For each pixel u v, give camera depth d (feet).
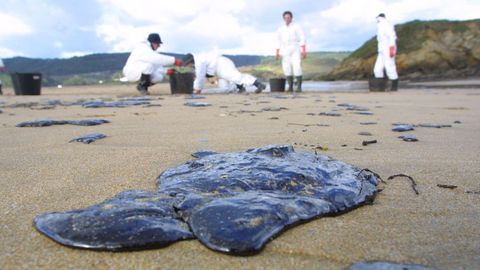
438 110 20.90
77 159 9.25
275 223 4.91
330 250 4.63
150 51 38.55
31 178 7.70
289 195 5.72
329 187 6.19
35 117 18.44
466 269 4.23
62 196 6.66
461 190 6.90
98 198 6.57
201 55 40.98
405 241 4.90
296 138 12.03
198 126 14.71
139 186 7.16
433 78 90.17
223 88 43.55
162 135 12.66
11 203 6.31
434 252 4.63
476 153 9.82
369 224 5.37
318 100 28.30
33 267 4.29
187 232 4.76
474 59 93.81
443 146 10.75
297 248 4.64
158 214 5.06
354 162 8.96
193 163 7.55
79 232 4.70
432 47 96.53
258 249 4.47
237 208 5.05
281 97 32.17
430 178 7.64
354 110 20.65
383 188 7.00
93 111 21.06
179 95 36.65
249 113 19.15
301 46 42.75
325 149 10.42
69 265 4.31
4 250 4.64
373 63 103.96
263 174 6.33
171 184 6.43
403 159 9.21
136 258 4.40
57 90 57.57
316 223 5.28
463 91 40.24
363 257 4.51
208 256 4.43
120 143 11.28
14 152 10.09
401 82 74.90
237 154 7.74
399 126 14.20
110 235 4.60
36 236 4.90
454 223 5.46
